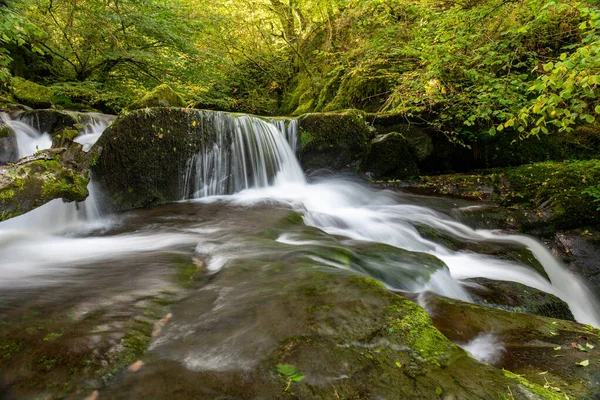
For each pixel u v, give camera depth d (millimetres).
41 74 11219
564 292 4973
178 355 1803
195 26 12664
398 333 1910
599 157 8633
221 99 15023
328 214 5863
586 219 6039
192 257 3410
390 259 3562
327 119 7902
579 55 3172
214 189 6699
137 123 5535
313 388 1547
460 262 4770
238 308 2213
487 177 7922
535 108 3475
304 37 16859
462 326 2455
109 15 10086
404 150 8594
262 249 3416
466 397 1510
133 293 2520
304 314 2078
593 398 1683
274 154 7594
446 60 5969
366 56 9484
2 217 3695
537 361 2037
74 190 4520
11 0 7004
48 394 1562
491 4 5852
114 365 1726
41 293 2535
